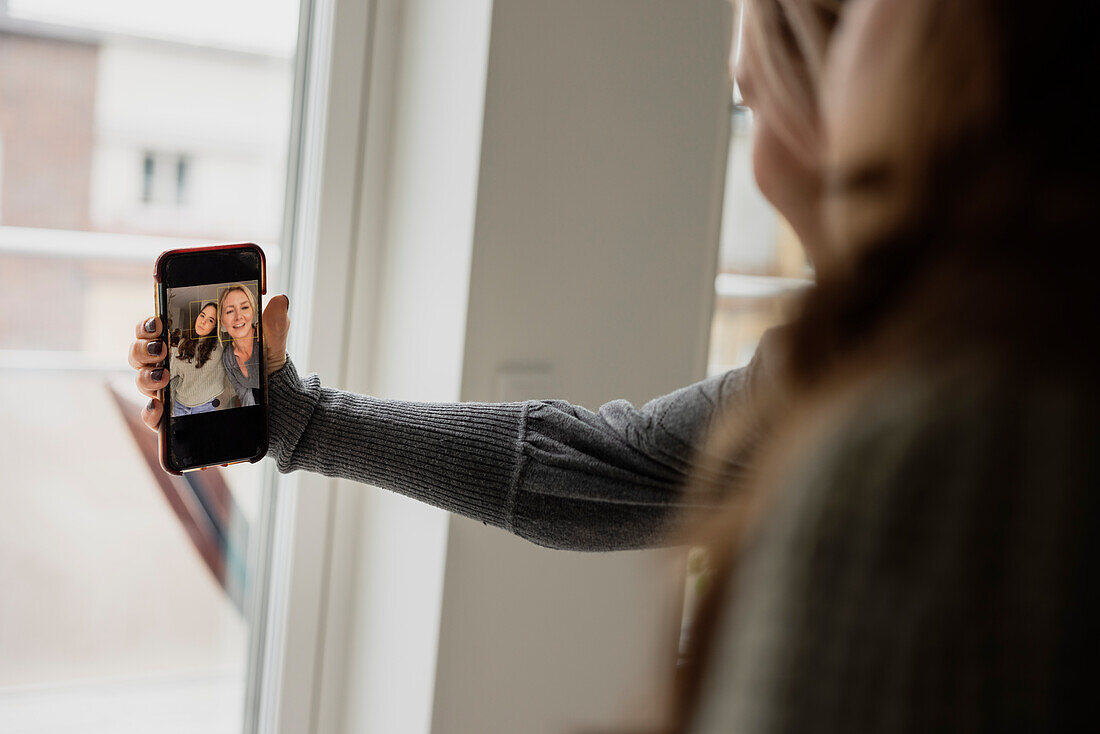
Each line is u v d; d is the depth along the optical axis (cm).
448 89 97
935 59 38
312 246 103
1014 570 34
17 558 103
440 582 100
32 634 105
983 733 34
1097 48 37
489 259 96
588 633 108
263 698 112
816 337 40
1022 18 37
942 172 38
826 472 36
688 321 109
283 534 108
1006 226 37
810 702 35
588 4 97
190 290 78
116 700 109
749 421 62
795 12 46
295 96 104
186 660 112
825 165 44
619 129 101
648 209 105
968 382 36
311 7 102
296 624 108
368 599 109
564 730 108
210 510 110
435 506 91
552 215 99
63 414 102
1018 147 37
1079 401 35
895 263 39
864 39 40
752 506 39
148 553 108
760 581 37
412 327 102
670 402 76
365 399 84
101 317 102
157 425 79
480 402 92
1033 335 36
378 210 105
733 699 36
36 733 107
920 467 35
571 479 78
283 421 82
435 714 102
